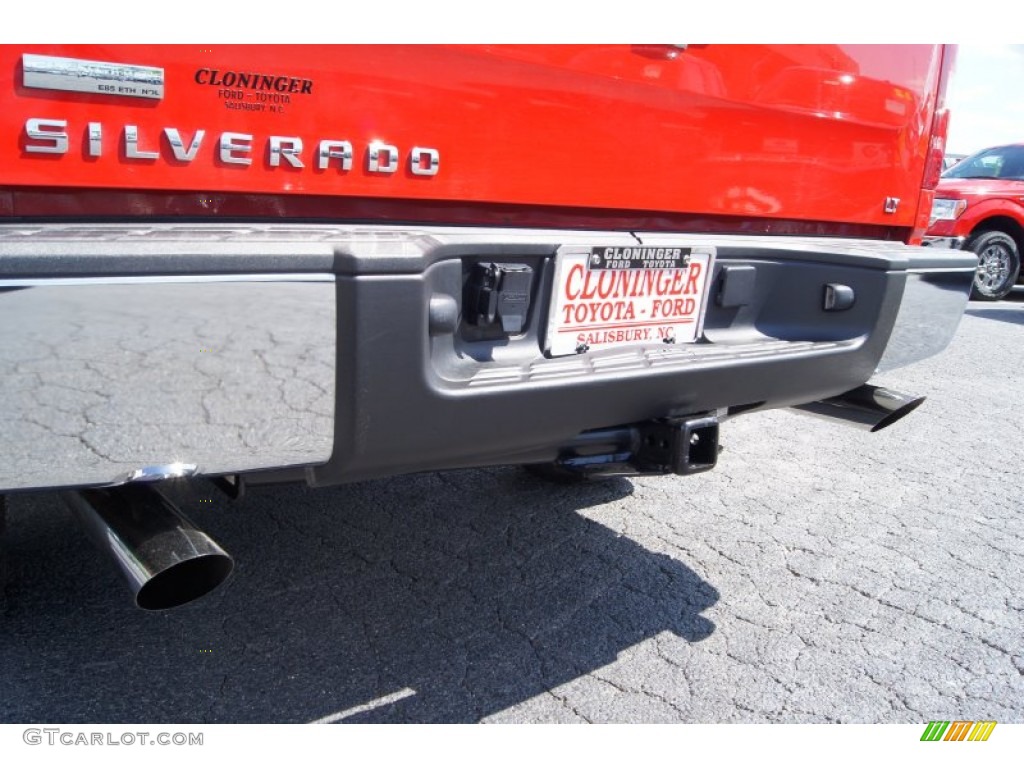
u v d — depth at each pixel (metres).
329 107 1.85
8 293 1.42
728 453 4.41
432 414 1.82
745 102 2.54
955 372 6.52
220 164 1.75
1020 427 5.14
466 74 2.02
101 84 1.61
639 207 2.42
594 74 2.22
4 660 2.33
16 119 1.55
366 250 1.66
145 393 1.55
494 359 2.04
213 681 2.31
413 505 3.46
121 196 1.70
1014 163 10.88
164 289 1.52
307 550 3.04
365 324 1.67
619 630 2.68
